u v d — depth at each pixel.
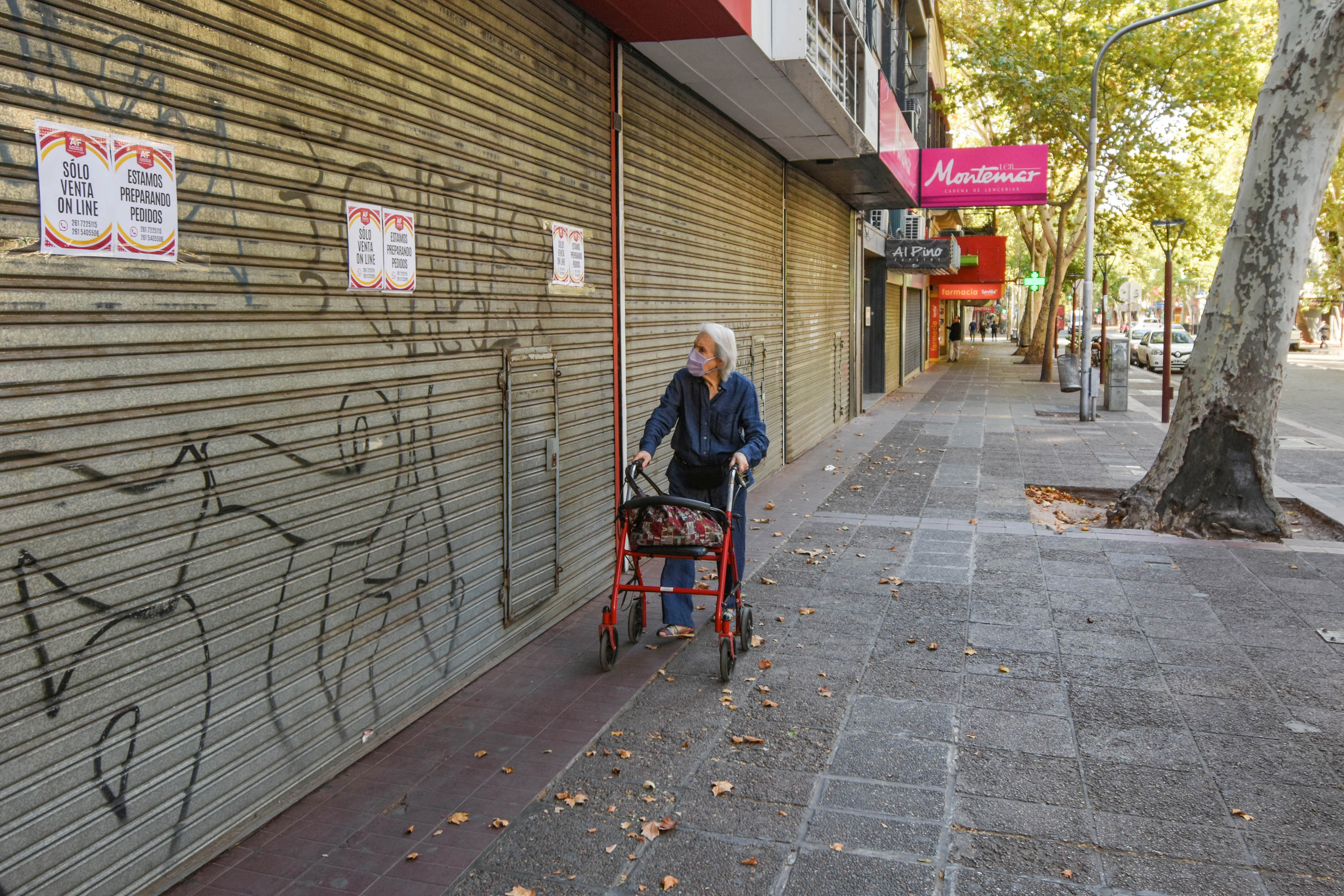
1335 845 3.24
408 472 4.19
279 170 3.33
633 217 6.84
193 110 2.95
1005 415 18.66
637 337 6.96
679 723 4.31
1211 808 3.50
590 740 4.13
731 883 3.06
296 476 3.47
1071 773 3.79
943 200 16.59
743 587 6.55
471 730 4.25
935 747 4.04
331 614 3.72
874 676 4.87
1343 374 31.73
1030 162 16.06
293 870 3.14
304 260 3.47
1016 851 3.23
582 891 3.03
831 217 15.05
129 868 2.83
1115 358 19.00
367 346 3.86
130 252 2.74
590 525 6.29
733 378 5.15
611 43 6.36
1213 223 36.62
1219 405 7.89
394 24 3.99
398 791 3.68
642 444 4.96
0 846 2.42
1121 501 8.62
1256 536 7.80
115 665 2.74
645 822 3.44
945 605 6.09
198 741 3.08
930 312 37.44
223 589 3.15
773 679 4.85
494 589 5.02
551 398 5.60
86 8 2.59
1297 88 7.43
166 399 2.88
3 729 2.42
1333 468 11.73
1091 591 6.37
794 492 10.23
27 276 2.45
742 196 9.77
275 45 3.30
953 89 26.47
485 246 4.79
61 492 2.56
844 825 3.41
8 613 2.42
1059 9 24.61
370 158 3.84
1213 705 4.45
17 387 2.43
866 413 19.09
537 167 5.34
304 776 3.62
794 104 8.59
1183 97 24.14
